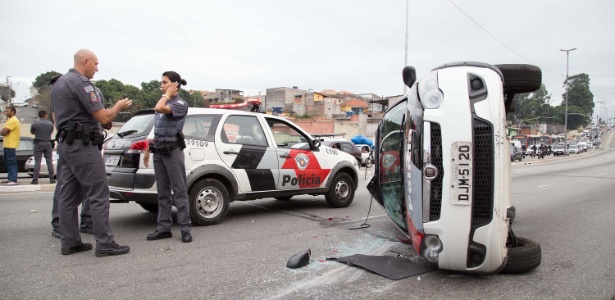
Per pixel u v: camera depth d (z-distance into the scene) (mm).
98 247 4266
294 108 72500
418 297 3303
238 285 3521
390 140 4828
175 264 4066
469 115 3318
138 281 3572
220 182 5961
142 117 5809
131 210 7035
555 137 78000
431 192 3430
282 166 6633
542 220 6906
